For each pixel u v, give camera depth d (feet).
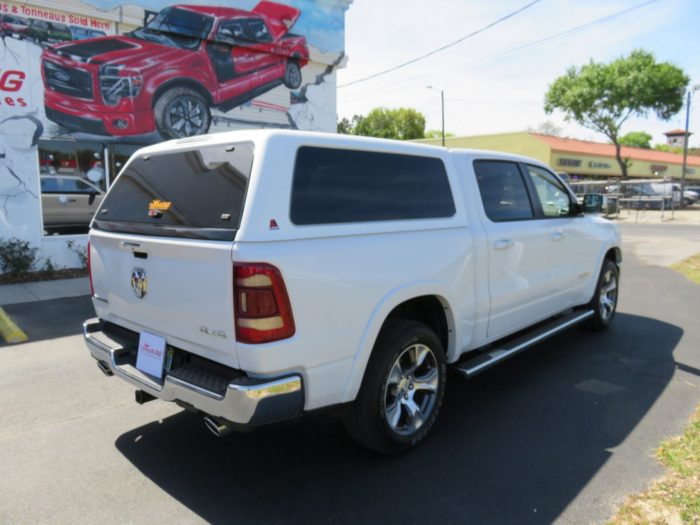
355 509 9.26
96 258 11.64
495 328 13.71
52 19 29.78
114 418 12.96
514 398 13.88
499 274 13.42
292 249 8.63
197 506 9.41
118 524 8.93
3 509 9.32
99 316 12.19
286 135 9.23
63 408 13.52
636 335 19.49
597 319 19.26
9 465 10.81
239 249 8.20
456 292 11.91
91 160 32.32
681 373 15.61
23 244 29.91
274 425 8.75
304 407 9.11
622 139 282.15
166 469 10.64
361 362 9.72
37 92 29.76
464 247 12.09
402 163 11.24
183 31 34.55
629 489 9.68
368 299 9.76
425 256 11.01
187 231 9.11
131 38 32.68
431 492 9.73
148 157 11.34
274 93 40.06
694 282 30.09
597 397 13.91
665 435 11.75
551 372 15.74
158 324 10.00
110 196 11.94
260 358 8.32
